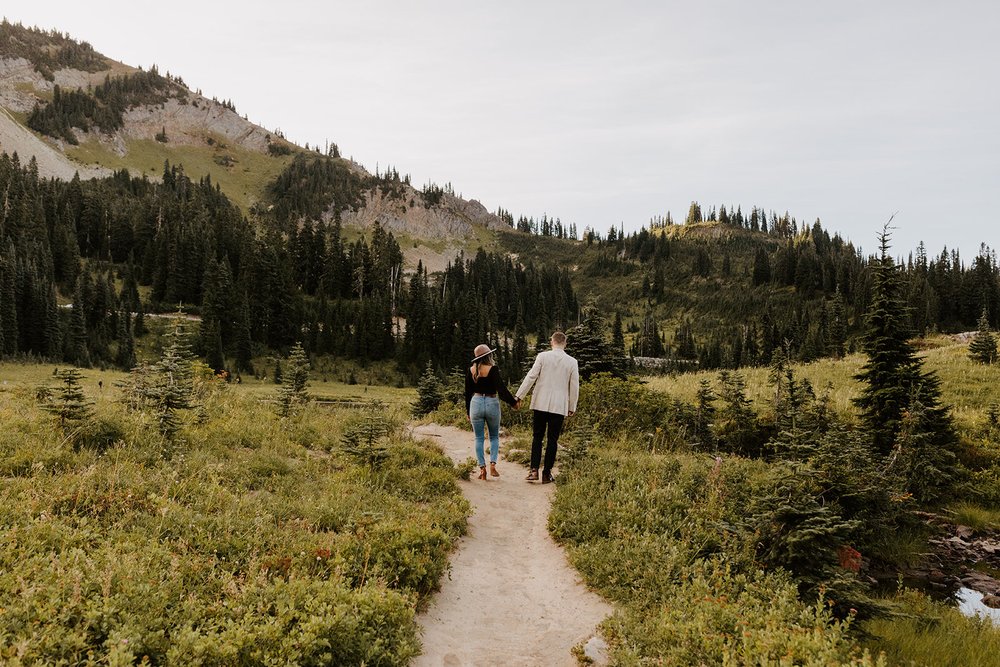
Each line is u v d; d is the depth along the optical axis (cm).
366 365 12594
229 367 10712
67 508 563
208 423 1021
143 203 17975
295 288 14438
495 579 624
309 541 570
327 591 451
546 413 973
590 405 1515
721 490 802
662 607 512
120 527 530
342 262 16038
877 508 980
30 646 323
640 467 934
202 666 359
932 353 2909
